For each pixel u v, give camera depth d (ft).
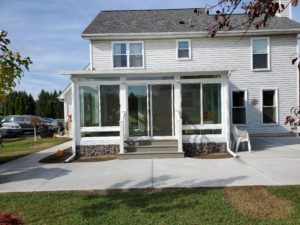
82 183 24.94
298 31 58.90
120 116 39.91
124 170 29.99
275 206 18.28
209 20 62.90
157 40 59.82
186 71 38.86
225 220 16.25
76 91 39.83
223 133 39.78
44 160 37.37
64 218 17.08
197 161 34.19
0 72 21.09
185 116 40.09
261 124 59.88
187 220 16.35
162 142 39.06
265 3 11.69
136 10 68.74
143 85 40.78
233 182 24.02
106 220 16.62
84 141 39.65
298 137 57.47
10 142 63.87
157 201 19.61
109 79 40.09
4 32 20.97
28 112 187.83
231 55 59.88
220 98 39.99
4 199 20.74
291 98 60.03
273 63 59.98
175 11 67.92
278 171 27.76
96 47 59.47
